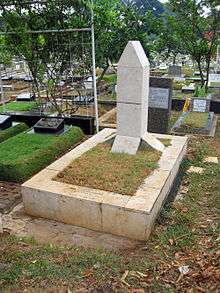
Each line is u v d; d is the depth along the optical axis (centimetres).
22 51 958
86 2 855
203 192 567
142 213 429
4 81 1889
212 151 768
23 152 698
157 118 909
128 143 626
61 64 974
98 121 949
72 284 334
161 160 592
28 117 976
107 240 445
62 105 1073
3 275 346
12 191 595
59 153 758
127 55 587
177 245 414
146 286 332
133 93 602
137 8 1279
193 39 1334
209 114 1054
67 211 482
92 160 586
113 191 484
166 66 2627
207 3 1234
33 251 399
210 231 440
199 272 346
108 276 350
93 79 870
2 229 461
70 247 421
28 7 891
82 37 910
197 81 1833
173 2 1275
